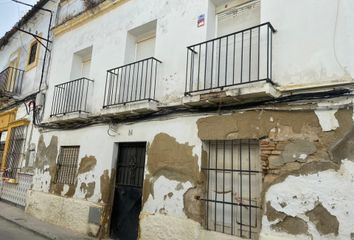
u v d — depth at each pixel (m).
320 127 4.06
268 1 5.00
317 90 4.21
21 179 10.38
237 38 5.57
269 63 4.76
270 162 4.42
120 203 6.88
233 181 5.11
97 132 7.61
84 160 7.77
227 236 4.75
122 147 7.16
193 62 5.87
